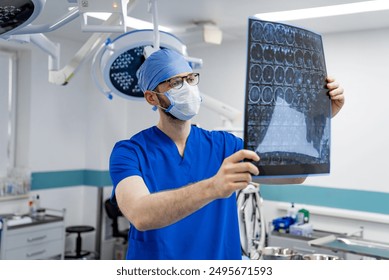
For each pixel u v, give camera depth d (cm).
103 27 135
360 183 351
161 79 133
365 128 349
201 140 144
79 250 410
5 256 323
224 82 420
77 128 455
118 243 455
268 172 96
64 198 443
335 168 362
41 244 352
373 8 296
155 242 129
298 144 101
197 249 132
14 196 382
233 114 275
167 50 141
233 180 83
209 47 429
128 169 120
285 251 248
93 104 458
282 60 101
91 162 459
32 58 407
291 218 352
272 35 100
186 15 317
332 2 283
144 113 468
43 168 419
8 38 159
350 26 341
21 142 411
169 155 136
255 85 96
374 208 344
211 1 286
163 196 95
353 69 354
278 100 99
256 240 288
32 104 408
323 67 110
